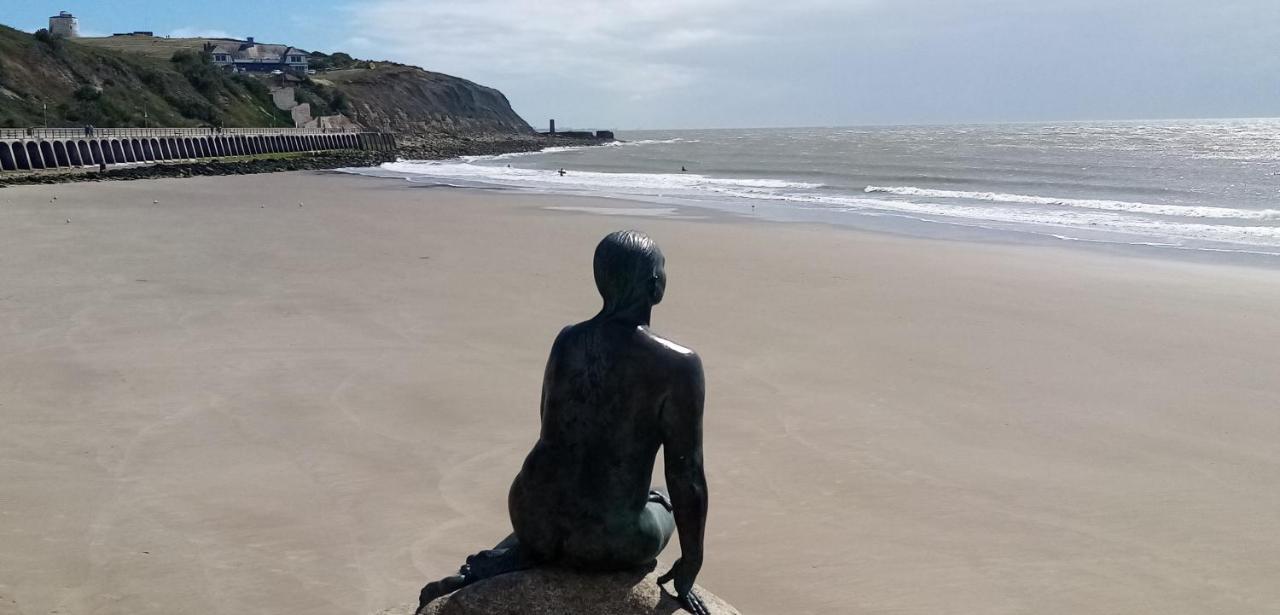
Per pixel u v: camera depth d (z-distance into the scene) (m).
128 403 11.85
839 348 14.95
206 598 7.18
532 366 13.78
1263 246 26.39
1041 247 26.22
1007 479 9.71
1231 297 18.95
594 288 19.59
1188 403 12.24
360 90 133.00
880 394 12.59
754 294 19.20
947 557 8.02
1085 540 8.34
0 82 69.31
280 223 31.23
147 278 20.25
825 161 81.38
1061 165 67.31
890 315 17.34
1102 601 7.30
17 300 17.72
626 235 4.09
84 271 20.98
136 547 7.97
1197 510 8.95
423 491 9.27
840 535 8.42
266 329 15.83
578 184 53.16
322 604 7.13
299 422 11.24
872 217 34.41
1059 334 15.95
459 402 12.07
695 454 3.99
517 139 147.12
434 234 28.22
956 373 13.59
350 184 52.62
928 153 92.69
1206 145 103.75
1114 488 9.49
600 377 3.95
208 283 19.80
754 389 12.77
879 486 9.52
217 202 39.53
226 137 74.81
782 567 7.82
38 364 13.47
